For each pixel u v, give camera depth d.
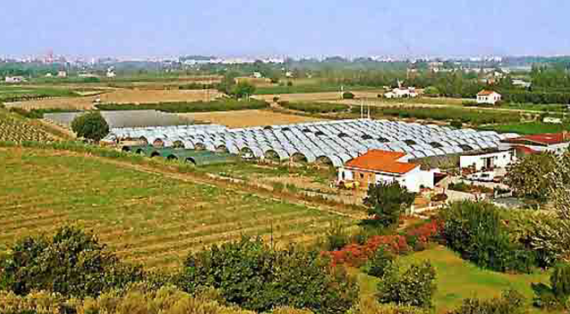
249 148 77.62
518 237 38.88
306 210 51.44
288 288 25.80
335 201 53.94
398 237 40.84
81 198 54.66
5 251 38.94
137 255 39.22
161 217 48.59
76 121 95.56
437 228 42.88
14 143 83.38
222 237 43.53
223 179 63.62
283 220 48.28
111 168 69.38
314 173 68.50
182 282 25.81
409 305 27.52
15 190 57.31
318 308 26.12
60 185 59.88
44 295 22.39
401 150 75.50
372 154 64.94
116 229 45.06
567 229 34.81
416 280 30.73
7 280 24.42
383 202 45.19
